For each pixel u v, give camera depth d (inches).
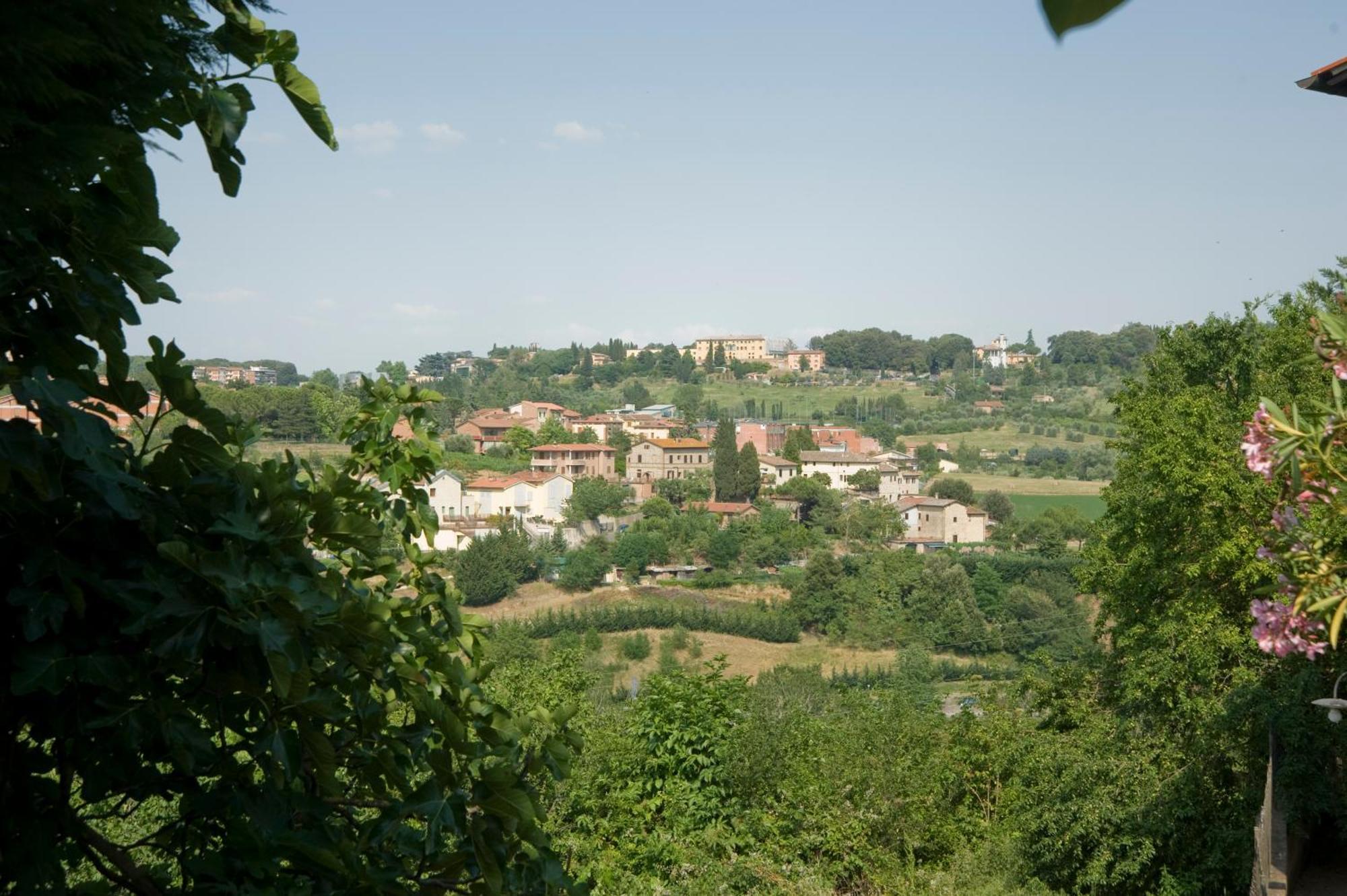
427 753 113.3
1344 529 167.6
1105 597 714.8
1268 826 365.7
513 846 109.0
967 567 3255.4
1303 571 170.4
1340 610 161.5
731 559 3668.8
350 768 117.6
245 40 93.4
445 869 109.3
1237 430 605.6
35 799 91.0
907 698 644.7
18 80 66.1
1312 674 449.4
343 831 110.3
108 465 87.2
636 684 2389.3
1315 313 166.6
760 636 2947.8
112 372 94.2
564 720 125.3
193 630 89.3
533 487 4151.1
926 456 6732.3
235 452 120.6
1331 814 435.5
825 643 2940.5
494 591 3157.0
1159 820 501.4
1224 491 571.8
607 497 4170.8
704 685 560.1
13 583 87.3
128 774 95.5
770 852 505.0
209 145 94.2
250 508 101.0
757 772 527.2
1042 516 4271.7
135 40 75.6
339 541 112.7
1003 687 717.9
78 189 88.7
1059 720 679.1
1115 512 693.9
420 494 149.4
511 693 530.6
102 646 89.5
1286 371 646.5
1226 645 554.9
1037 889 510.6
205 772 99.2
